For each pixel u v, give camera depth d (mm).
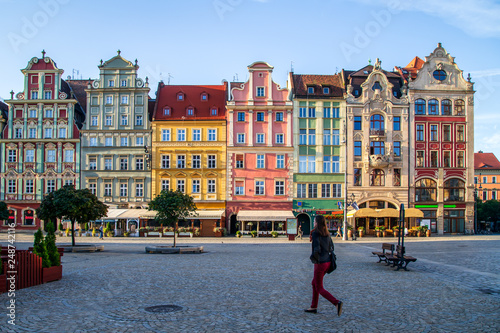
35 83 63312
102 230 55219
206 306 12984
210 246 39719
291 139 62312
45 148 62719
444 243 43312
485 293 15430
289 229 49531
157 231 58156
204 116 62906
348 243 44719
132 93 62594
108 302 13430
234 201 61500
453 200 63406
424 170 63250
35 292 14930
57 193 33531
